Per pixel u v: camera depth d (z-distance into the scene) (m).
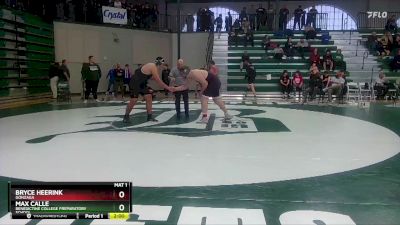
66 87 14.99
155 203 3.66
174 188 4.11
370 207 3.57
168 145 6.43
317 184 4.29
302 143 6.66
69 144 6.49
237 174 4.66
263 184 4.27
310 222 3.21
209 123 9.00
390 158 5.57
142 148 6.17
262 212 3.44
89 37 18.97
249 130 8.03
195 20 28.47
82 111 11.39
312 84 14.52
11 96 14.16
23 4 16.08
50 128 8.20
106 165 5.07
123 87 17.56
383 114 11.01
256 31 21.61
